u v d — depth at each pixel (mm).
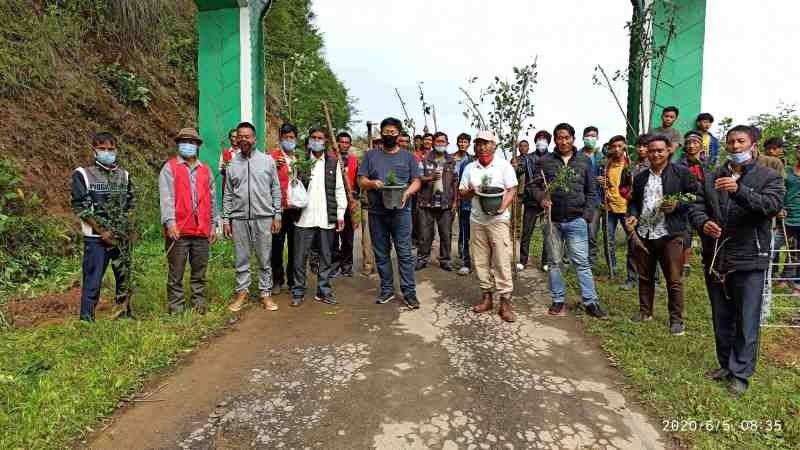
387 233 5543
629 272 6133
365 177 5336
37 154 7457
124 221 4660
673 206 4469
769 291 5012
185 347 4266
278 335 4652
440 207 6926
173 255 4879
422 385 3715
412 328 4883
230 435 3064
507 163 5066
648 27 6625
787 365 4012
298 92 9391
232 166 5164
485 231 5191
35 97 8023
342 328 4855
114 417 3230
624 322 4934
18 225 6223
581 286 5223
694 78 7441
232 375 3834
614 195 6422
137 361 3869
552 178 5312
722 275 3609
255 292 5840
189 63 12242
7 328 4496
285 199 5676
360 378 3811
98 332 4332
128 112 9734
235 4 7918
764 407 3336
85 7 9984
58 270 6191
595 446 3016
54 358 3857
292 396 3533
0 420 2973
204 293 5383
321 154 5508
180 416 3262
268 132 14539
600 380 3859
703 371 3883
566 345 4547
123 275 4785
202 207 4953
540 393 3633
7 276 5684
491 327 4949
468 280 6664
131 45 10805
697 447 2963
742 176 3559
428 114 7148
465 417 3291
